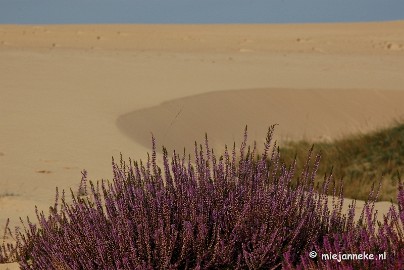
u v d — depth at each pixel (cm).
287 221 611
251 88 3152
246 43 7412
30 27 10669
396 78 4047
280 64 4812
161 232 552
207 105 2744
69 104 2580
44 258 634
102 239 582
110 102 2661
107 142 1912
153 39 7862
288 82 3634
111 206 615
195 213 586
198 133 2406
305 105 3059
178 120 2459
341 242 602
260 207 607
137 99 2750
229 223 599
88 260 577
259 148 2258
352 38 8612
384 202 1213
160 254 561
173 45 6962
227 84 3416
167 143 2130
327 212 658
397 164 1631
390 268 504
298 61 5144
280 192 622
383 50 6650
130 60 4728
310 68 4562
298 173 1532
